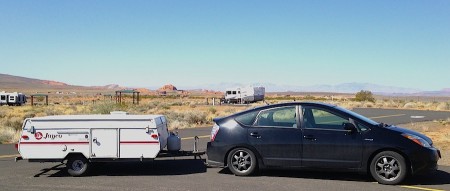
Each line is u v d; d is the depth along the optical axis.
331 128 9.00
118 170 10.29
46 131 9.60
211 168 10.45
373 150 8.64
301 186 8.43
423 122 26.17
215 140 9.62
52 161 9.59
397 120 27.98
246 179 9.11
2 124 25.17
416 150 8.46
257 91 75.19
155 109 45.00
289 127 9.25
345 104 56.81
